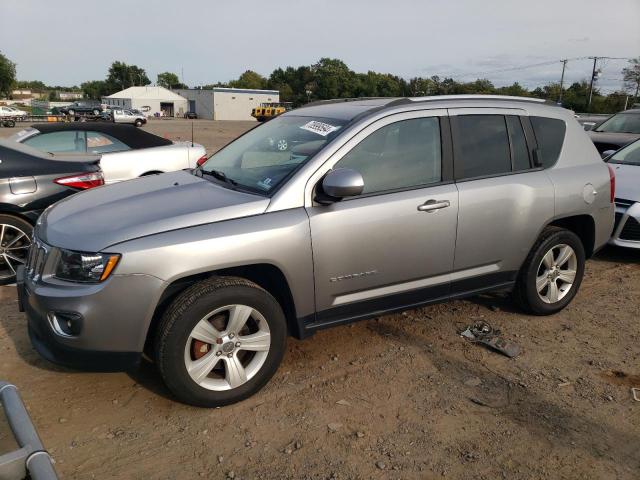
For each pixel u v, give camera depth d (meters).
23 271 3.30
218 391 3.15
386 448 2.87
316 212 3.28
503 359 3.85
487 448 2.88
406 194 3.59
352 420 3.10
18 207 5.07
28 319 3.16
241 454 2.80
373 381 3.52
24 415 1.67
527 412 3.21
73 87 151.38
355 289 3.50
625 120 11.12
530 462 2.78
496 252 4.05
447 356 3.87
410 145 3.68
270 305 3.22
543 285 4.43
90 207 3.39
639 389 3.49
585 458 2.82
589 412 3.22
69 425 3.02
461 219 3.79
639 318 4.62
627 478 2.68
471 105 4.01
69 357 2.94
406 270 3.65
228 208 3.13
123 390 3.37
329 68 106.75
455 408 3.23
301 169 3.32
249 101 77.12
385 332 4.23
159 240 2.91
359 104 4.00
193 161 8.38
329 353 3.88
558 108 4.53
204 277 3.17
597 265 6.14
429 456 2.81
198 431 2.98
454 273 3.91
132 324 2.89
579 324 4.47
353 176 3.14
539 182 4.17
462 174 3.86
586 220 4.62
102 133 7.83
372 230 3.44
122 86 126.00
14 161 5.17
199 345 3.09
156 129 36.28
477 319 4.50
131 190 3.67
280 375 3.57
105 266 2.83
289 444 2.89
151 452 2.81
